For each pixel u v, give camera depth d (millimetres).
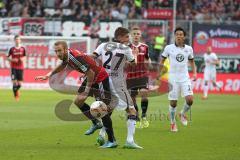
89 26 71000
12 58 55094
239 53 70812
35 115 41688
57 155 24484
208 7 80938
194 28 70312
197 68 70562
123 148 26531
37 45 69125
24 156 24188
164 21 70125
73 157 24000
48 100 54500
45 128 34281
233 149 26984
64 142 28516
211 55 63594
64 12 78750
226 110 48562
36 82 69625
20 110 45219
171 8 78062
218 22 70562
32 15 79375
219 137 31359
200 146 27875
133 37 35125
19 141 28781
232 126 36812
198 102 56844
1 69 69625
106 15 79062
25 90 67438
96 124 27953
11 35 69500
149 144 28328
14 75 55125
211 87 71062
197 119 41125
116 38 26938
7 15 80062
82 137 30406
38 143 28109
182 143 28875
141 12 78875
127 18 78188
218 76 70812
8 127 34656
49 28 71062
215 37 70625
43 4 79812
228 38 70750
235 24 70625
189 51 34531
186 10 79562
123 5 79938
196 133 33062
